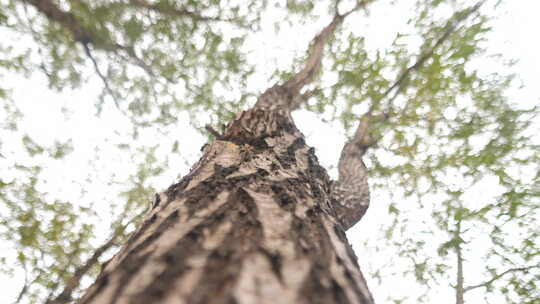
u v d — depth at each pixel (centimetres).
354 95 514
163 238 102
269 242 100
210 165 176
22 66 421
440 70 447
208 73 527
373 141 461
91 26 416
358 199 362
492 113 425
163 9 444
